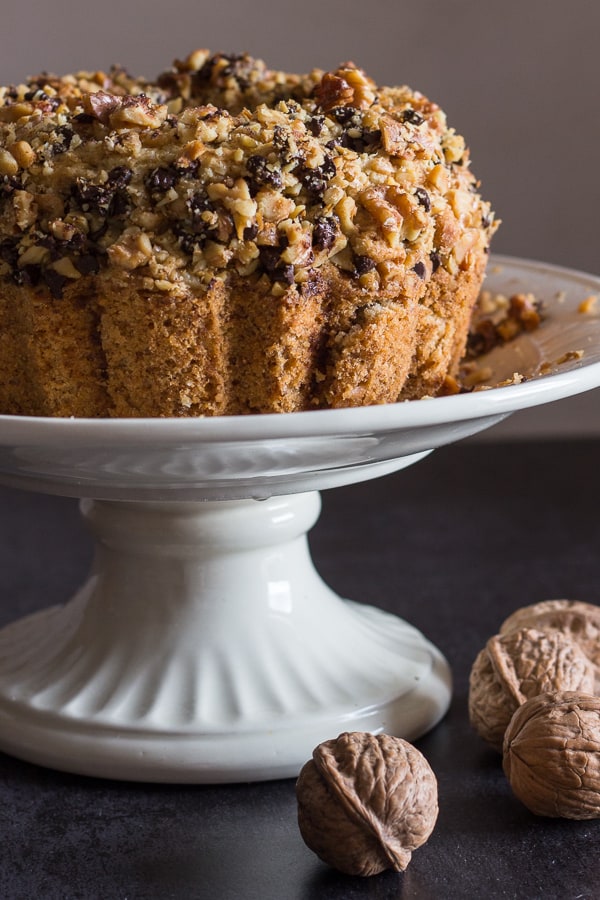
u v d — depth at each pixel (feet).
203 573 2.21
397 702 2.21
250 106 2.29
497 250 3.72
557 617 2.28
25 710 2.18
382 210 2.00
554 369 2.19
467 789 2.10
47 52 3.55
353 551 2.87
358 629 2.31
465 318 2.22
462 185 2.16
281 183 1.97
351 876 1.93
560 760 1.98
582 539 2.90
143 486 1.96
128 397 2.02
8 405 2.10
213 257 1.95
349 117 2.08
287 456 1.87
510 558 2.82
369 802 1.90
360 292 2.01
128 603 2.22
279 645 2.22
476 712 2.16
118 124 1.99
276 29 3.56
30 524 3.05
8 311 2.04
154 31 3.55
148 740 2.11
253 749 2.10
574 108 3.63
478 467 3.31
